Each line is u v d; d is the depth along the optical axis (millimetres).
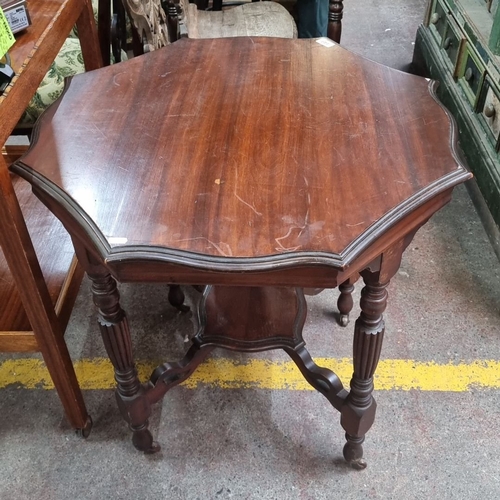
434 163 924
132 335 1531
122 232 816
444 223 1869
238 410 1352
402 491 1198
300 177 904
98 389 1402
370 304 954
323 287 832
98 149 967
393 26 3031
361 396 1081
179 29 1913
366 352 1010
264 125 1023
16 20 1021
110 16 1699
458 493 1193
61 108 1067
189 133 1006
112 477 1234
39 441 1300
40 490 1215
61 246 1327
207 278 828
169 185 894
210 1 2887
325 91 1115
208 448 1279
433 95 1098
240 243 795
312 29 2322
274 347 1211
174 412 1350
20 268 986
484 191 1809
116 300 1002
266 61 1219
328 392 1161
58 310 1166
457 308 1589
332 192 874
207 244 795
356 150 957
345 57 1233
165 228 820
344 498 1188
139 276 833
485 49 1826
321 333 1531
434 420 1322
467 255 1754
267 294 1284
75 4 1252
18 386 1414
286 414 1341
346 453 1205
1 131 886
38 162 938
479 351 1475
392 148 958
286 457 1260
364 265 854
